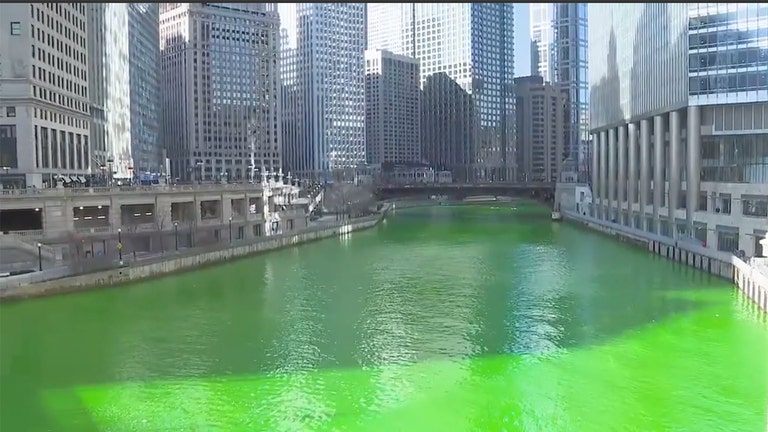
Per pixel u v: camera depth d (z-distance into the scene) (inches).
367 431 1733.5
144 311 2984.7
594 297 3191.4
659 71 5059.1
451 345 2440.9
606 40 7052.2
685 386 1993.1
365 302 3166.8
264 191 5521.7
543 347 2390.5
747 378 2053.4
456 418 1803.6
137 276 3619.6
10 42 5128.0
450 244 5487.2
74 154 6166.3
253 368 2208.4
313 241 5674.2
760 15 4087.1
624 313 2856.8
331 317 2871.6
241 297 3284.9
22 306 3041.3
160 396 1967.3
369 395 1969.7
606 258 4500.5
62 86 5876.0
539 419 1791.3
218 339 2541.8
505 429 1737.2
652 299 3115.2
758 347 2345.0
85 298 3208.7
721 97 4224.9
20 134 5157.5
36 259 3560.5
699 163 4426.7
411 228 7081.7
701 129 4397.1
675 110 4697.3
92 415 1841.8
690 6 4298.7
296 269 4143.7
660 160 5132.9
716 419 1777.8
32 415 1843.0
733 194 4057.6
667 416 1797.5
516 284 3577.8
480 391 1988.2
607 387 2004.2
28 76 5152.6
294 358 2306.8
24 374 2155.5
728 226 4057.6
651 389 1978.3
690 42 4325.8
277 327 2711.6
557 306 3019.2
